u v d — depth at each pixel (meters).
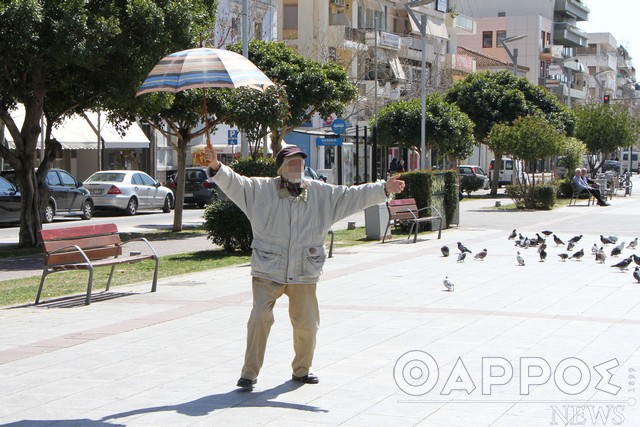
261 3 46.53
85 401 6.49
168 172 46.22
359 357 7.84
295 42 52.88
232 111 24.00
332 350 8.14
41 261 17.45
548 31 96.44
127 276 14.77
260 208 6.73
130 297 11.98
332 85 30.53
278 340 8.67
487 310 10.33
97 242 12.27
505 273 14.02
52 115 21.28
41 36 17.75
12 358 7.98
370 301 11.12
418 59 62.41
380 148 54.38
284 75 30.03
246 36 22.61
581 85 112.06
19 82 19.05
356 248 18.75
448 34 69.88
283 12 53.16
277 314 10.14
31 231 20.19
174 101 23.53
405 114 43.00
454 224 24.50
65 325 9.75
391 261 15.95
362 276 13.75
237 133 32.91
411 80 57.97
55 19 17.70
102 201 32.12
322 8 52.56
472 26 72.31
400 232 22.70
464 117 44.28
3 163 34.31
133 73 19.52
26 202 20.16
